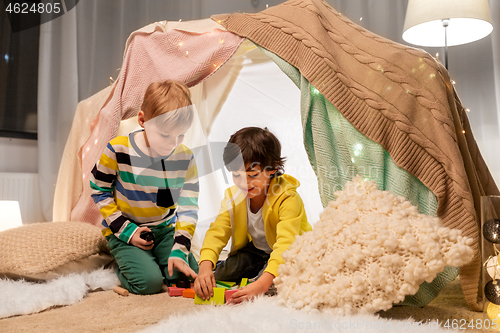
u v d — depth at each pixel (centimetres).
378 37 111
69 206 165
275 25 122
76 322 76
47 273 102
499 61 206
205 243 97
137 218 110
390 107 99
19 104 223
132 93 136
